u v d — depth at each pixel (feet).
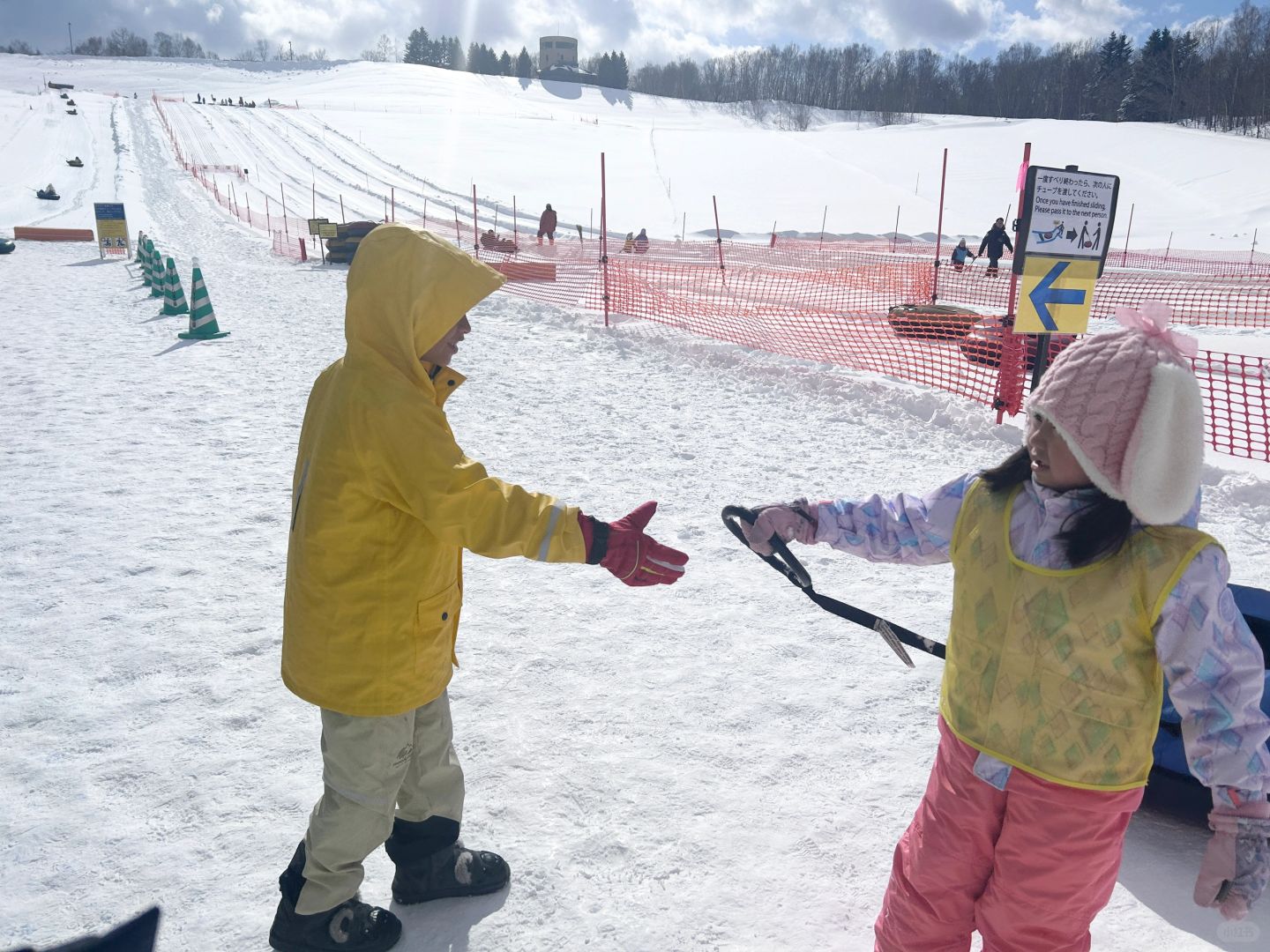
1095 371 5.02
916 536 6.36
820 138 228.43
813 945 7.81
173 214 123.95
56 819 9.29
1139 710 5.41
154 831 9.14
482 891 8.30
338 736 7.08
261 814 9.43
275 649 13.12
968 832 5.98
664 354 36.78
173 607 14.39
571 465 22.20
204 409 27.48
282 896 7.54
